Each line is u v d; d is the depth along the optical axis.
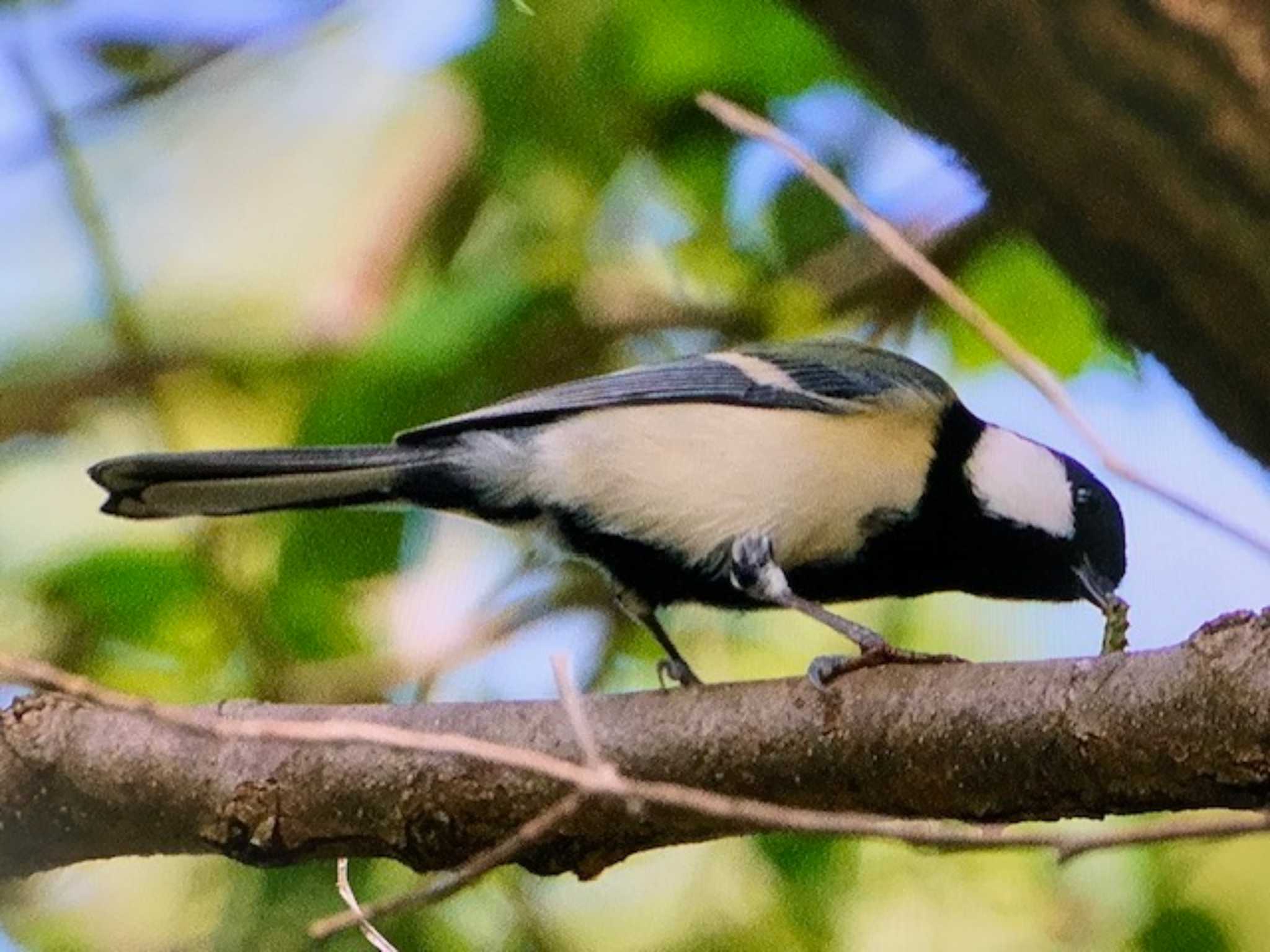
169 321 12.38
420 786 6.52
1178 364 3.58
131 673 10.68
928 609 11.93
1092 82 3.38
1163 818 10.42
